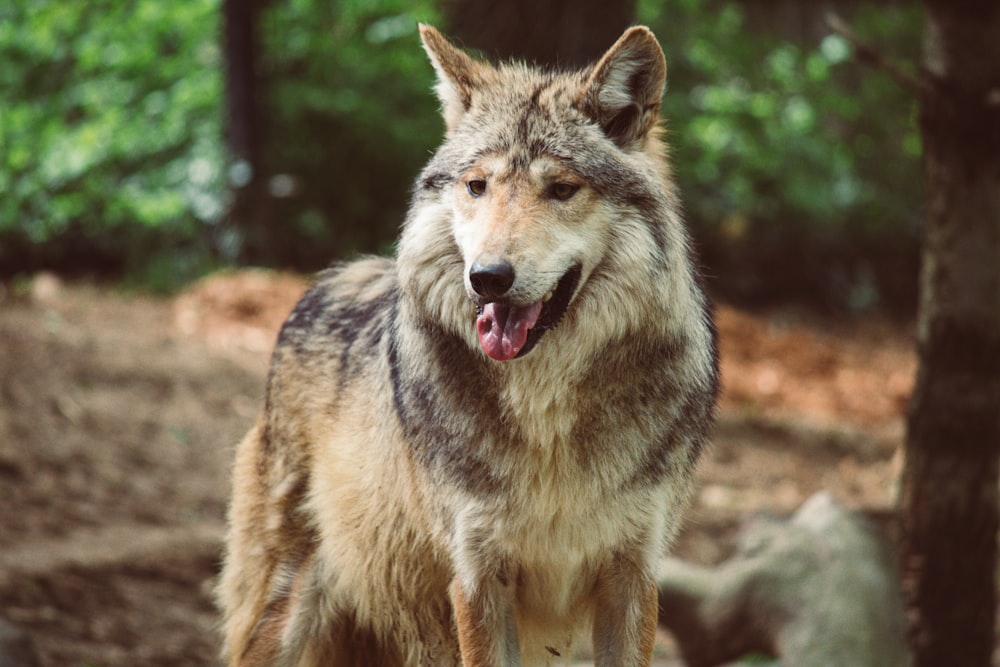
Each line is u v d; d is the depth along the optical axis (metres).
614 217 5.79
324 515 6.87
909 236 29.11
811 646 9.00
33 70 22.55
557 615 6.14
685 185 26.38
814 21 31.20
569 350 5.72
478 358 5.80
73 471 11.70
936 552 9.25
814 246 27.98
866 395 19.98
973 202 8.95
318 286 7.48
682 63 27.06
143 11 22.27
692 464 6.22
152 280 20.11
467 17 19.89
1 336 15.02
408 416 6.06
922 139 9.26
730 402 18.20
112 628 9.01
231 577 7.46
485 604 5.92
